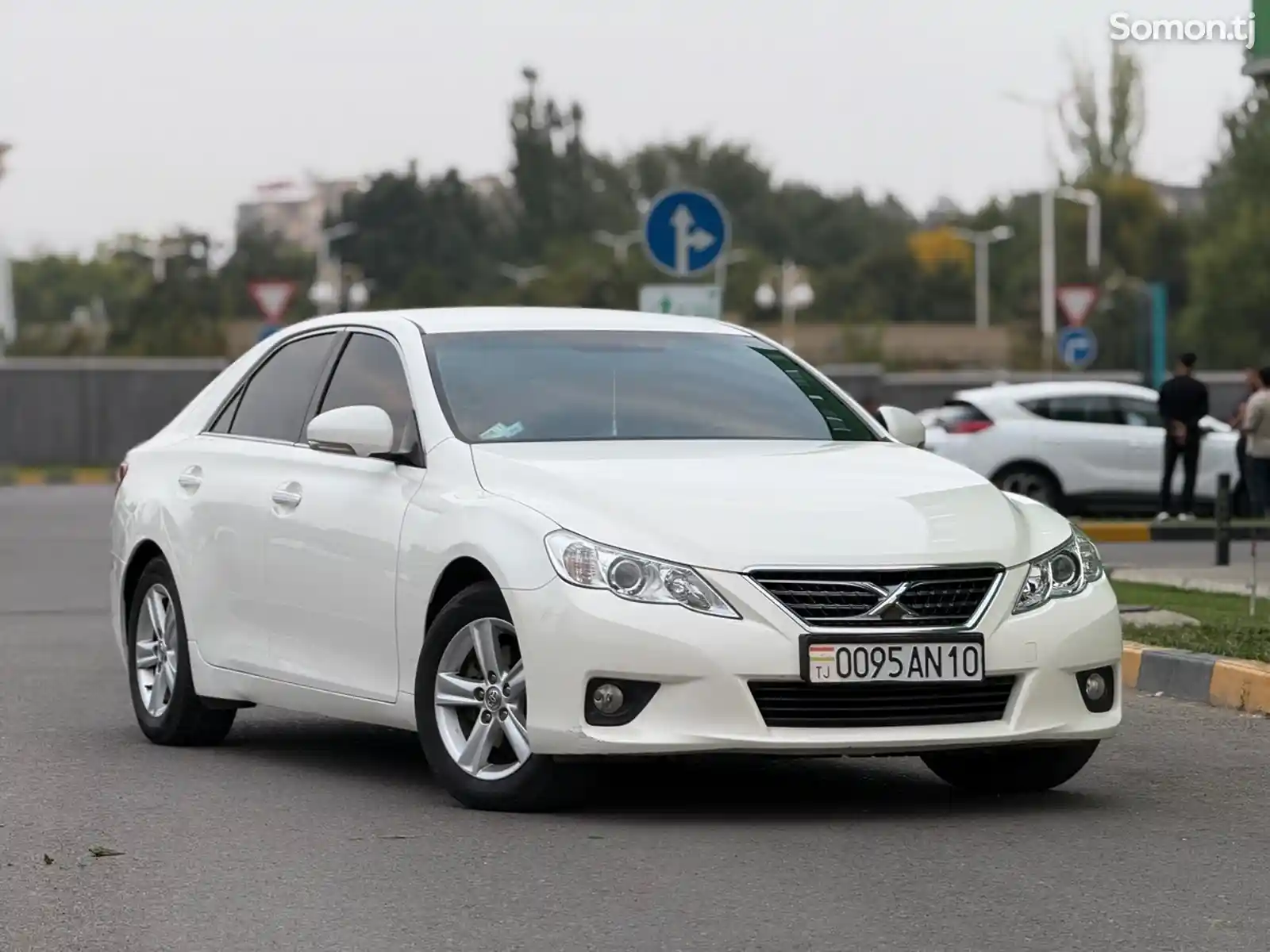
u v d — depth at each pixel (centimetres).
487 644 1102
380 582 1178
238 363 1438
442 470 1165
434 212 16762
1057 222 12306
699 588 1040
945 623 1059
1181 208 13462
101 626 2145
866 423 1286
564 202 17600
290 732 1444
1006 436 3750
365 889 936
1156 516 3906
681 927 864
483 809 1115
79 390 6750
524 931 861
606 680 1045
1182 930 860
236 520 1317
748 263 15050
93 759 1319
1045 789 1178
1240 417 3731
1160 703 1553
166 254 12200
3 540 3397
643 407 1231
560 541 1065
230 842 1045
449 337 1269
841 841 1037
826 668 1034
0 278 11112
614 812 1111
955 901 909
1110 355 10538
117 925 879
